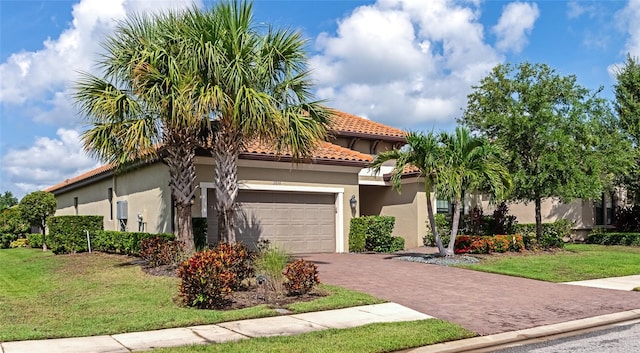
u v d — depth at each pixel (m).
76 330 8.49
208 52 12.80
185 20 13.66
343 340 7.82
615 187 25.89
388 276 14.22
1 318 9.54
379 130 25.41
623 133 24.16
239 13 13.84
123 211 21.78
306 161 16.17
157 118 14.02
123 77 14.02
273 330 8.51
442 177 16.41
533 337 8.41
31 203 24.66
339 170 20.84
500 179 17.48
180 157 14.78
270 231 19.27
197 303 10.22
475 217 22.53
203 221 16.86
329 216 20.78
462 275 14.53
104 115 13.71
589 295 11.92
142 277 13.34
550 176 19.47
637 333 8.66
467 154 16.98
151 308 10.09
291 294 11.34
